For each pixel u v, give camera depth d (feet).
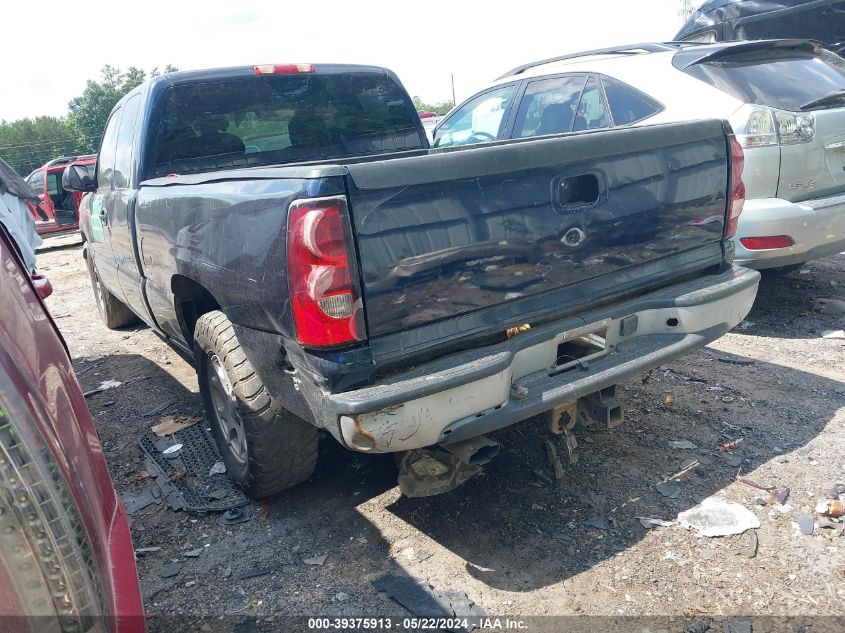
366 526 9.75
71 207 47.52
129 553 5.72
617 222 9.08
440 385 7.43
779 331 16.14
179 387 16.02
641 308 9.53
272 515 10.21
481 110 21.36
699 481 10.27
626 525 9.37
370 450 7.44
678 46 18.22
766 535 8.96
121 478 11.82
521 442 11.66
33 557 4.36
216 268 9.07
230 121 13.48
